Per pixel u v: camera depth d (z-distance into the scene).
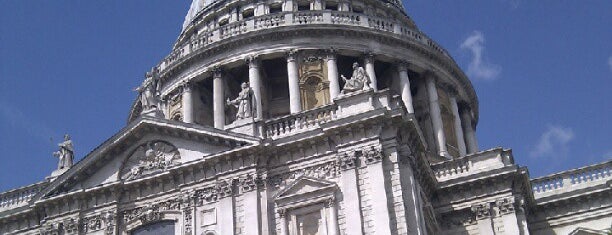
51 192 45.38
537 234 48.50
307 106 62.00
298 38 64.44
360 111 41.47
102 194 44.41
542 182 50.09
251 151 41.94
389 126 40.69
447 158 59.19
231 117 63.00
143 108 47.25
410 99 63.06
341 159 40.56
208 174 42.88
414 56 65.94
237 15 72.69
